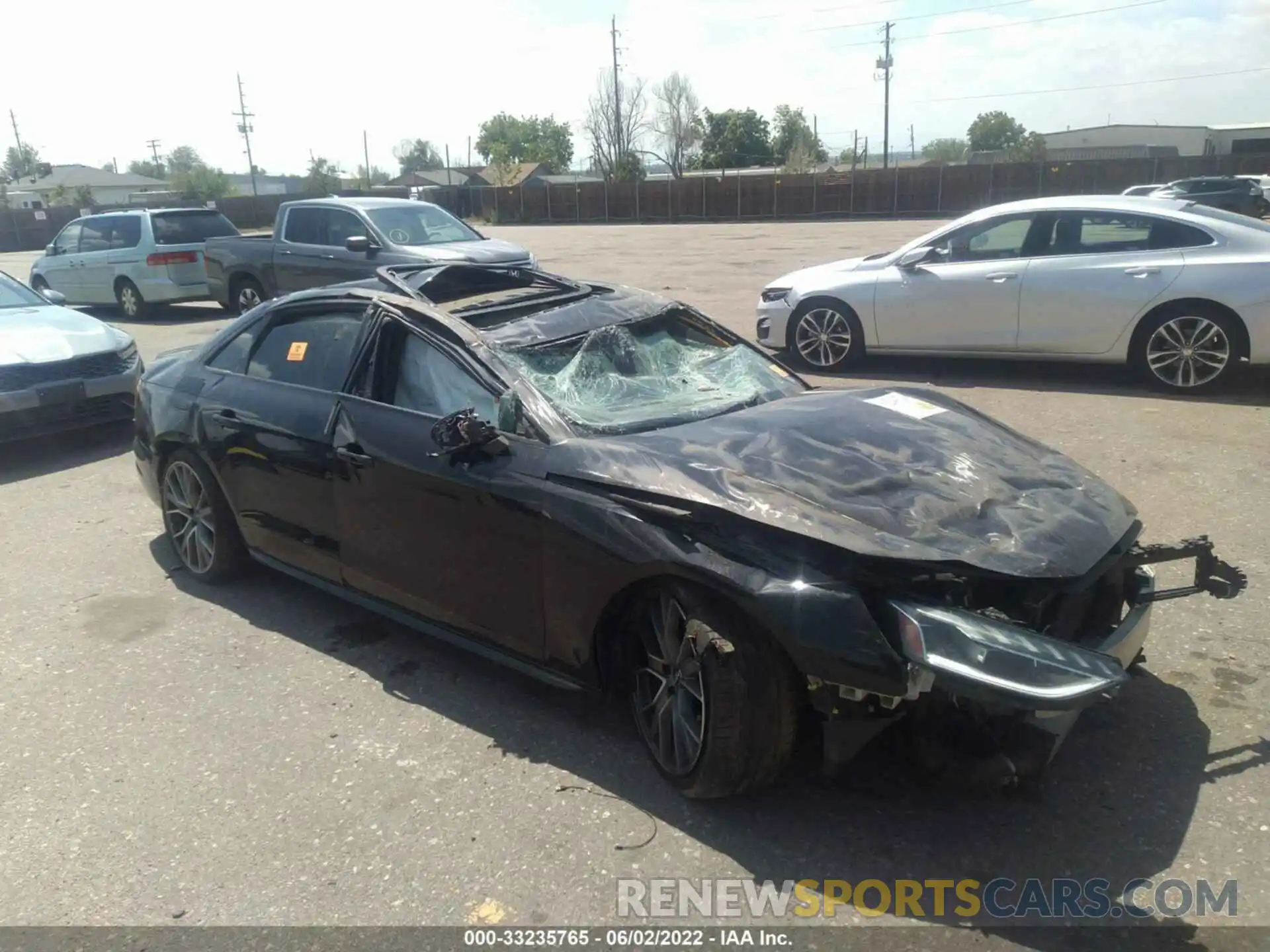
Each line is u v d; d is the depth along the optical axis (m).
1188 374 7.85
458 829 3.09
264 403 4.52
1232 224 7.75
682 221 47.59
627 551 3.09
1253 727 3.43
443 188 53.12
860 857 2.90
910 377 9.02
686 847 2.97
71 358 7.43
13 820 3.22
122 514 6.27
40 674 4.17
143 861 3.00
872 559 2.78
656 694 3.27
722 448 3.34
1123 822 2.99
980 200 43.59
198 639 4.45
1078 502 3.23
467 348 3.88
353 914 2.75
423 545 3.82
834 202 45.50
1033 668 2.59
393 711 3.79
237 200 54.12
